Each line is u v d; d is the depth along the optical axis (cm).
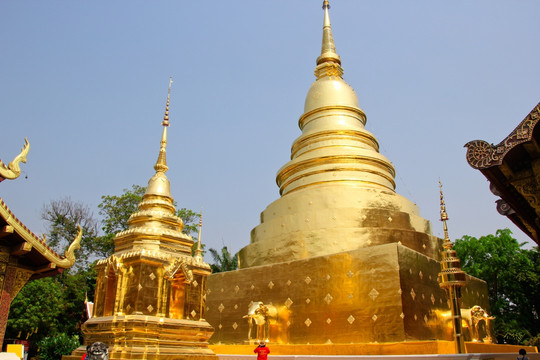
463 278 1384
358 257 1677
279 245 2030
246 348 1766
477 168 796
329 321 1653
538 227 1021
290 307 1778
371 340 1532
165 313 1369
